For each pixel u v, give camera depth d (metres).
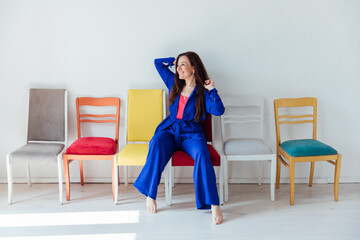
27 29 3.05
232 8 3.03
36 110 3.03
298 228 2.40
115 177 2.76
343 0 3.03
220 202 2.79
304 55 3.11
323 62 3.12
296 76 3.14
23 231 2.35
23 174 3.26
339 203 2.81
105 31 3.05
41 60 3.10
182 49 3.08
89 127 3.19
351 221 2.50
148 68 3.11
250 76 3.13
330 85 3.15
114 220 2.52
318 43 3.09
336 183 2.84
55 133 3.03
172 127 2.80
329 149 2.76
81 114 3.10
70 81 3.13
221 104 2.62
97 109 3.17
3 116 3.17
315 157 2.76
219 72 3.12
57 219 2.53
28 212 2.64
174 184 3.28
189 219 2.54
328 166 3.26
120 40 3.07
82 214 2.61
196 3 3.02
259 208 2.72
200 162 2.51
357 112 3.20
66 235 2.30
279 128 3.13
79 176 3.28
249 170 3.27
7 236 2.29
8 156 2.74
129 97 3.03
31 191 3.06
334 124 3.22
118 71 3.11
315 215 2.60
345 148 3.25
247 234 2.32
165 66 2.95
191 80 2.81
